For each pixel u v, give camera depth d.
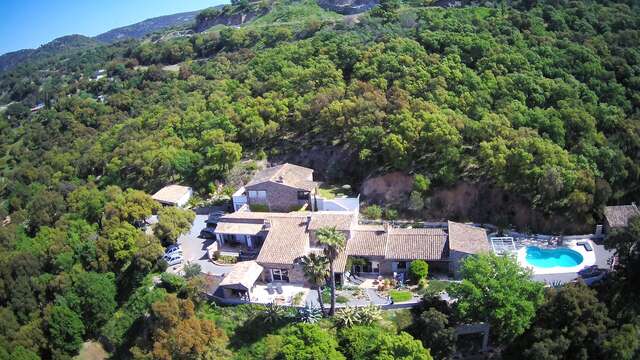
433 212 82.62
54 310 70.62
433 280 66.56
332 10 178.25
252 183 85.31
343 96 99.56
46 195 107.31
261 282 70.38
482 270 57.75
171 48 173.00
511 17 113.81
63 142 140.62
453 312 59.56
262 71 122.19
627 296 59.72
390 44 108.25
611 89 95.62
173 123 111.50
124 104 148.00
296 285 68.81
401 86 97.31
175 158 97.12
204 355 56.75
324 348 52.12
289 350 52.22
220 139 98.25
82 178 119.25
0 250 94.00
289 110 103.69
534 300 57.69
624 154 83.50
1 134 166.12
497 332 58.53
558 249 71.81
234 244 79.06
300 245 70.06
